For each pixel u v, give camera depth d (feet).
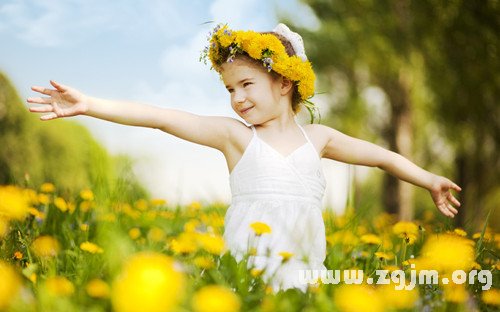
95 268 9.01
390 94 49.70
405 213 52.54
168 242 13.43
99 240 10.19
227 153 11.87
